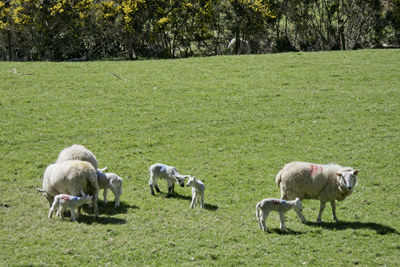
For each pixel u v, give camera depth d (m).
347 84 30.36
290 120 24.92
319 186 14.18
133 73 33.34
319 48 51.06
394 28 49.03
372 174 18.50
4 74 31.91
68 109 26.28
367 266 12.13
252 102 27.59
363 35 50.59
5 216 14.48
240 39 51.69
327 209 15.81
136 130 23.64
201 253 12.58
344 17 53.19
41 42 46.50
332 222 14.66
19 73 32.34
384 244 13.23
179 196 16.73
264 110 26.39
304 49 51.06
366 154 20.44
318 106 26.73
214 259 12.37
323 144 21.81
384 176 18.31
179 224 14.32
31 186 17.31
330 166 14.53
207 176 18.61
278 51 49.84
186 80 31.73
